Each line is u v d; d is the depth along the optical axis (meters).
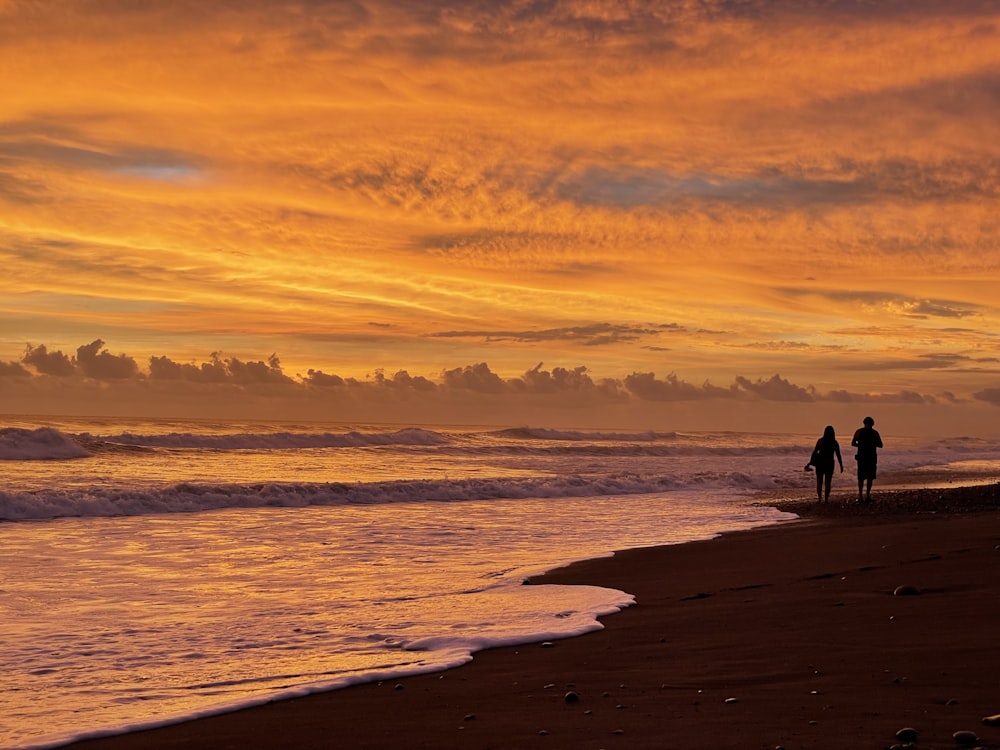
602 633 7.61
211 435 40.19
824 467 21.73
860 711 4.78
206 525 16.25
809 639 6.78
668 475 29.55
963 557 10.67
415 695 5.70
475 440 50.56
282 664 6.71
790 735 4.41
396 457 38.84
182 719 5.23
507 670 6.35
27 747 4.75
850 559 11.40
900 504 20.38
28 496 17.31
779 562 11.70
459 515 18.81
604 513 19.61
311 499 20.64
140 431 49.81
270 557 12.62
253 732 4.96
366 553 13.15
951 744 4.13
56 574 10.93
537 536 15.43
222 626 8.11
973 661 5.79
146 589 10.02
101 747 4.77
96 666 6.69
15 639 7.58
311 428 74.62
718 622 7.79
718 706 5.09
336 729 4.98
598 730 4.73
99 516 17.41
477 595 9.68
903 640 6.50
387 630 7.90
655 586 10.24
